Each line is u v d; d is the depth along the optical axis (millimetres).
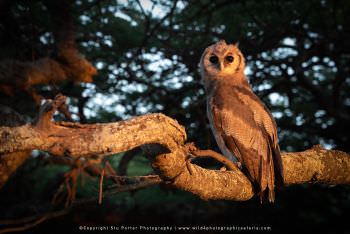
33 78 7707
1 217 13703
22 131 3689
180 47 11031
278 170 5961
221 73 7664
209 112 7145
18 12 9078
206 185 4910
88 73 7977
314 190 15094
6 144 3688
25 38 9477
